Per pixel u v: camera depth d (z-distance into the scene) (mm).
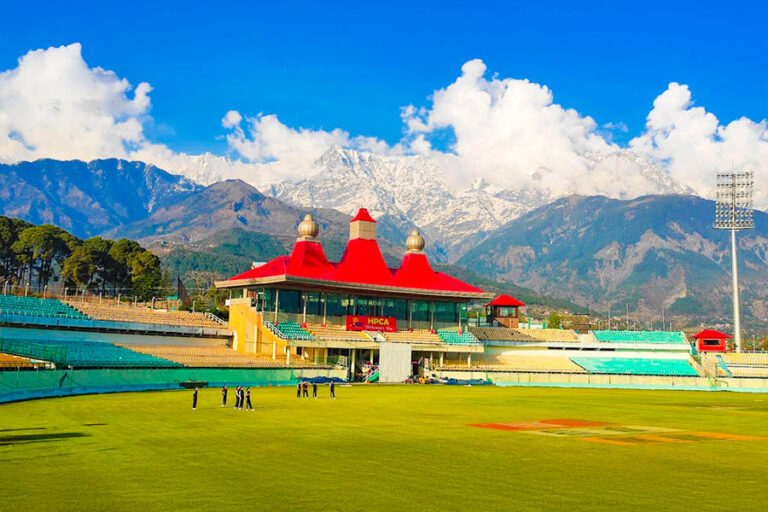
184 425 47656
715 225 170750
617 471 32281
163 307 163375
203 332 121750
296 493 26484
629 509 24812
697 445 42469
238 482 28344
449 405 72375
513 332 158750
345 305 134250
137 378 83438
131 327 109125
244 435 43062
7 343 83562
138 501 24891
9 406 58094
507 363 147500
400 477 29953
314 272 128500
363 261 140625
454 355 144250
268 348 118750
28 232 174375
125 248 184750
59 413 53062
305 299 129750
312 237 137875
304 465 32562
